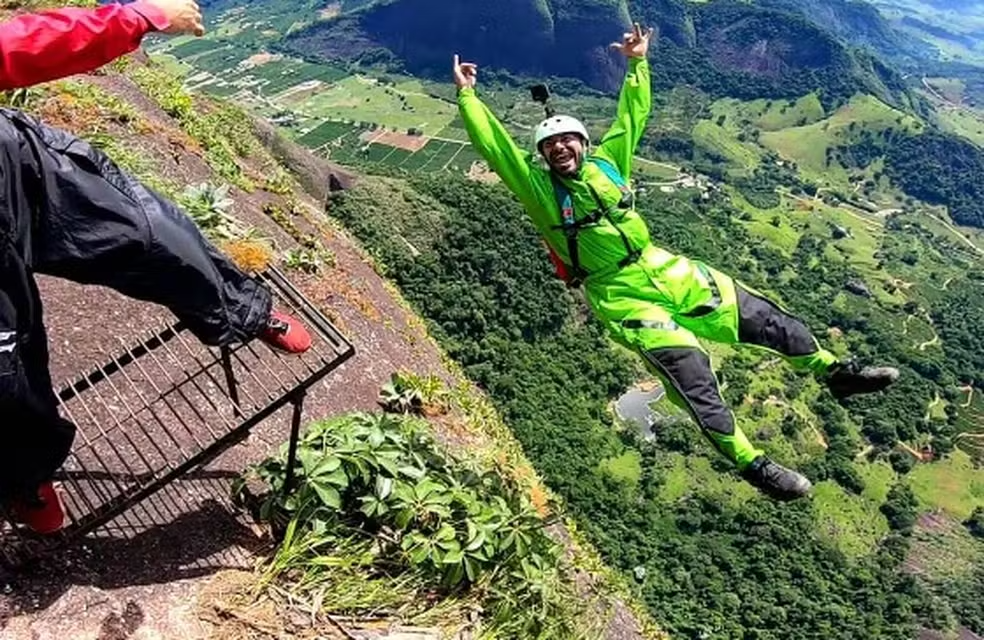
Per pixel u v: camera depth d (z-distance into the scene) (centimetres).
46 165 285
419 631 418
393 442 492
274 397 429
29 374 301
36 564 366
